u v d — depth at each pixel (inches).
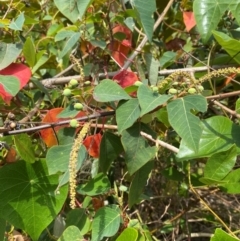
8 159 24.9
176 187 33.3
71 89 23.4
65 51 26.3
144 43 29.6
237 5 25.7
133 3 25.7
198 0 26.2
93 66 29.6
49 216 22.2
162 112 23.6
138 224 22.0
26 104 29.9
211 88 28.1
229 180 22.4
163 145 24.0
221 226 35.3
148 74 28.5
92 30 31.3
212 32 24.7
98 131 25.1
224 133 22.9
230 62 29.0
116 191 22.8
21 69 25.0
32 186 22.2
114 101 22.2
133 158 21.5
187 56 33.2
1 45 25.2
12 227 24.1
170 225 33.3
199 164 33.4
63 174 21.3
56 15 35.0
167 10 33.1
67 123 21.6
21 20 24.7
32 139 26.9
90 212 26.0
